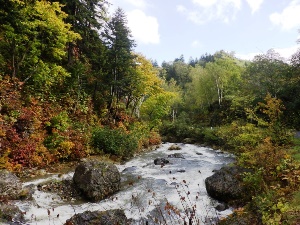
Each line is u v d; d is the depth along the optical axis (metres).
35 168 12.78
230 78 46.41
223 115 39.72
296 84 22.36
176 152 22.16
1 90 13.71
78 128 17.41
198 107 54.88
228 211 8.28
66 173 12.73
